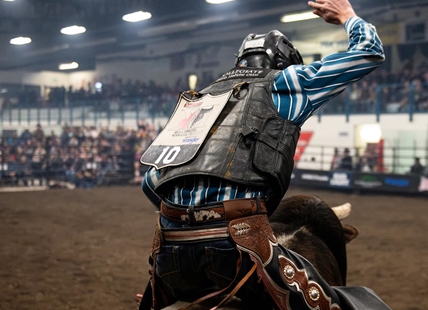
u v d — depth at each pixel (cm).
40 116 2908
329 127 2047
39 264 702
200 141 204
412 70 2117
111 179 2000
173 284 211
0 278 634
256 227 196
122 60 3116
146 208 1242
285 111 212
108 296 568
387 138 1880
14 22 2817
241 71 226
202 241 195
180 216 203
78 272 664
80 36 2989
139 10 2556
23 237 881
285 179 203
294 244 276
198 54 2808
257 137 201
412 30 2136
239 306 205
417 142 1827
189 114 221
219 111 209
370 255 768
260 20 2517
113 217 1102
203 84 2794
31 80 3291
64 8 2734
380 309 212
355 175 1688
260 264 191
